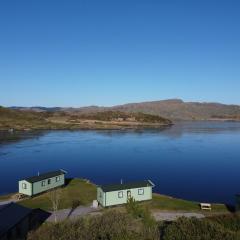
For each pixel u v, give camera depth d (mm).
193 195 72812
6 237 36406
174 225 25656
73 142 167875
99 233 26891
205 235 23016
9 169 100562
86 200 58031
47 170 99750
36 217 47656
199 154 131500
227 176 91938
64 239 25844
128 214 33188
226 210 53188
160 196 60625
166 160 117875
